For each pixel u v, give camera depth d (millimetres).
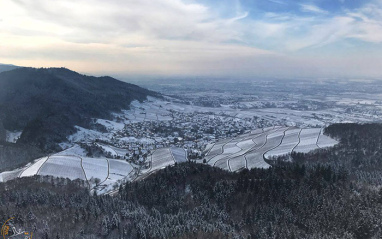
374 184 154000
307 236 115438
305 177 162875
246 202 148375
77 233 121125
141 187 174875
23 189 166875
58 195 160000
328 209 130625
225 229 126875
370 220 115812
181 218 135125
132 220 132625
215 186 162500
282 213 135375
